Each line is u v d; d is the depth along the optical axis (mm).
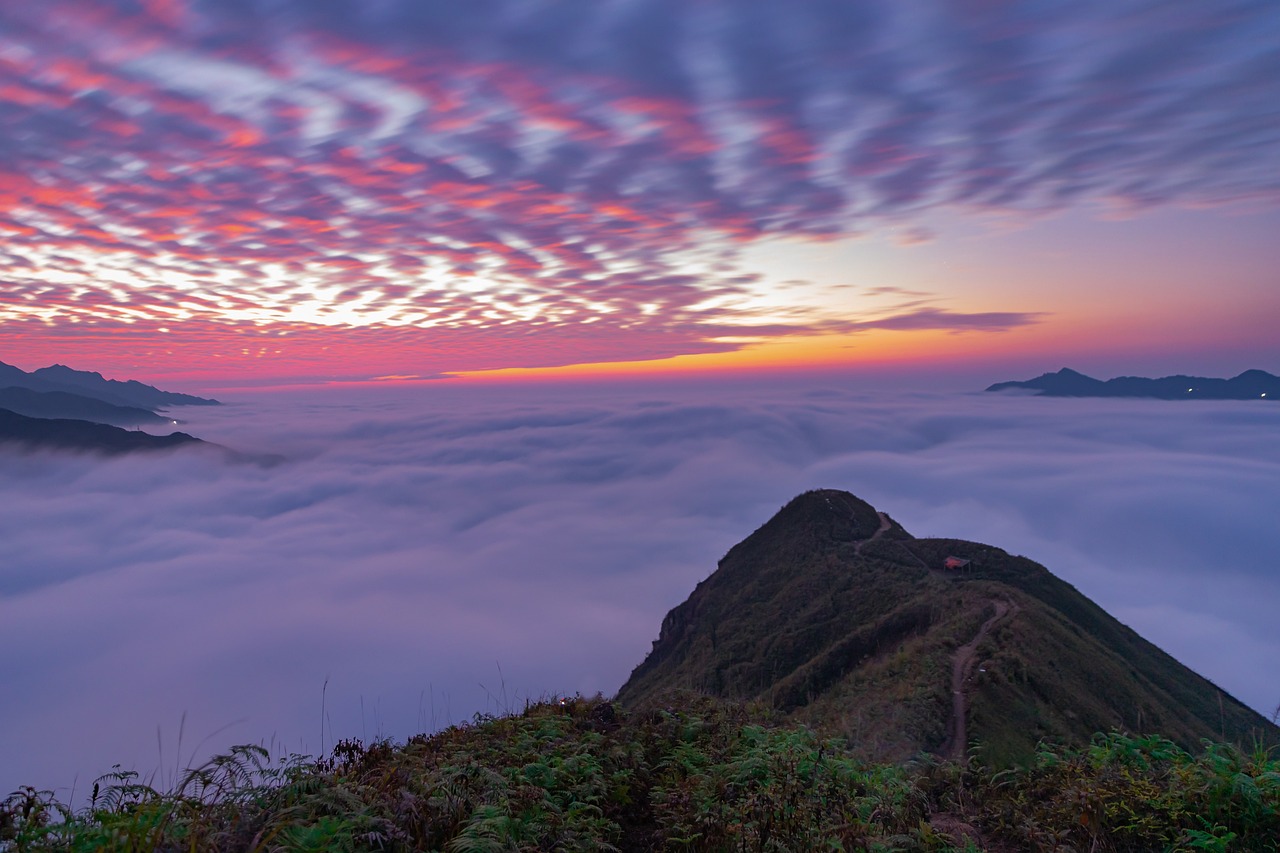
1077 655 48375
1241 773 6285
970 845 6328
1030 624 50156
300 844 4680
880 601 76750
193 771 5094
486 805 5680
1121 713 40812
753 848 5906
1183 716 50219
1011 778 8250
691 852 6109
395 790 6219
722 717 10141
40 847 4438
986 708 31766
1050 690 38562
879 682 42125
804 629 77625
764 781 7277
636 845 6582
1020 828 6684
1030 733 31422
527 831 5762
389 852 5168
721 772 7684
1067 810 6773
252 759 5477
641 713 10367
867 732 16188
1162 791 6707
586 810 6863
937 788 8305
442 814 5645
